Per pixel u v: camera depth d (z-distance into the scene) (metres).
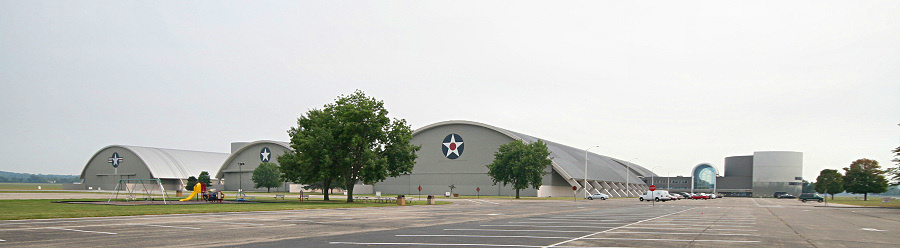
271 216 30.95
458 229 22.67
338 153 55.56
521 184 90.50
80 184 142.62
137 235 18.88
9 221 24.75
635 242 17.78
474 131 114.44
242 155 136.62
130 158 136.62
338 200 62.69
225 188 137.50
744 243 17.72
